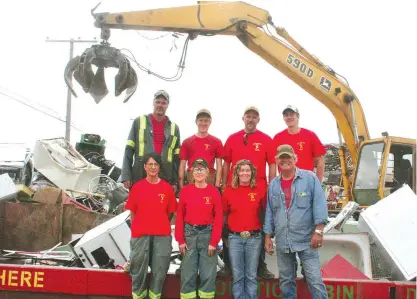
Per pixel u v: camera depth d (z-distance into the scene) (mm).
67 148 16531
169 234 5762
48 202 12727
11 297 6191
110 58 7496
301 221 5500
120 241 7008
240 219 5723
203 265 5641
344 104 10906
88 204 14742
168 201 5797
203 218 5652
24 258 7434
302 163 6164
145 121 6207
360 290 6082
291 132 6281
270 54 10430
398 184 10289
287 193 5602
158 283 5691
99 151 21000
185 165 6246
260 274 6059
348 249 6820
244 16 10148
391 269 6797
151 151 6125
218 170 6164
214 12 9891
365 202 10461
